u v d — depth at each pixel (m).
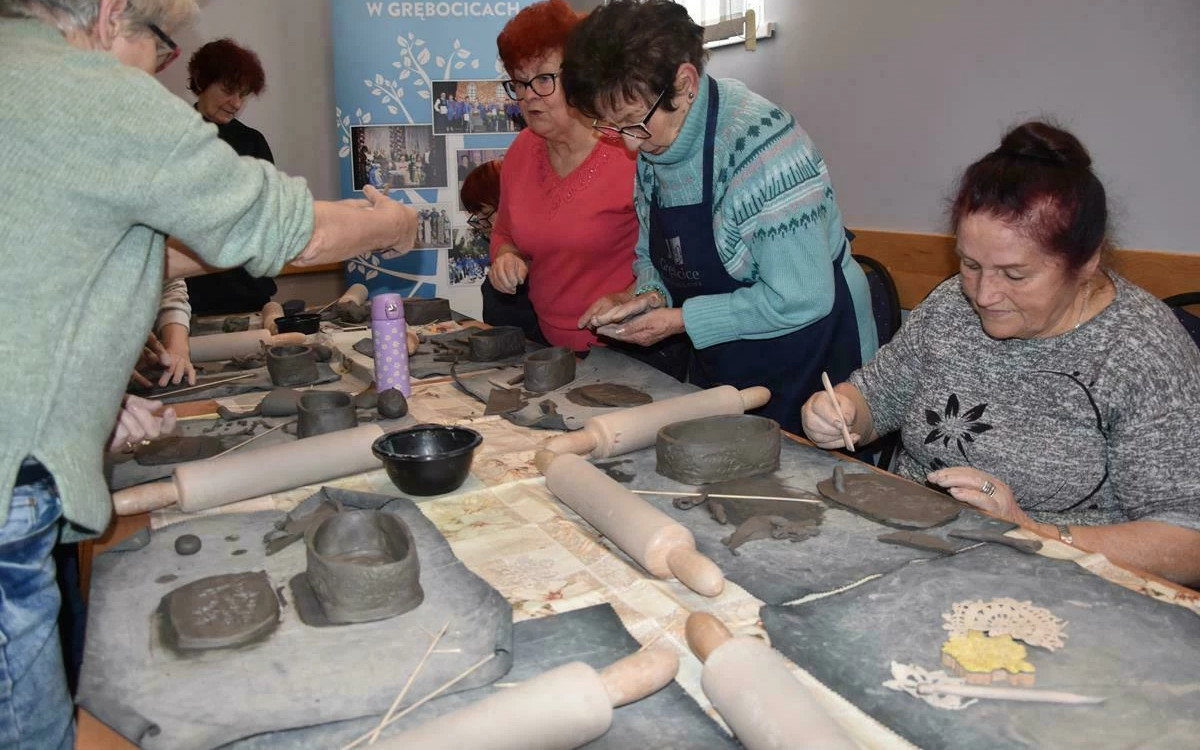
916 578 1.18
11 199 0.96
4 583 1.01
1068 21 2.75
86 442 1.06
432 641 1.07
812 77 3.91
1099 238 1.37
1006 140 1.42
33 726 1.06
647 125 1.90
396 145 4.65
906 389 1.82
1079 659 1.00
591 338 2.70
